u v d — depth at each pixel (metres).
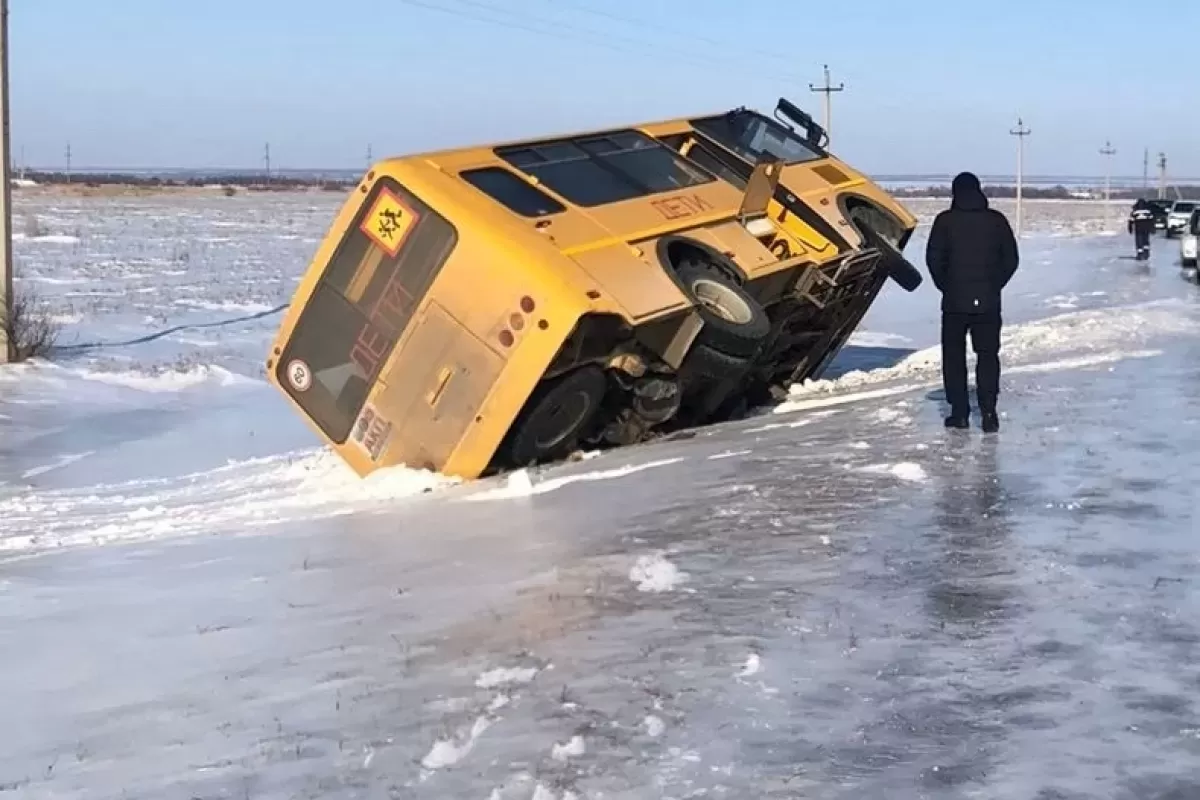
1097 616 5.36
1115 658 4.86
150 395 21.50
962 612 5.52
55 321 29.67
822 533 7.05
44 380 22.19
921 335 24.75
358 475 11.30
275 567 7.79
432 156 11.27
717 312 11.55
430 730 4.63
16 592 7.82
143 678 5.67
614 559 6.89
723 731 4.37
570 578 6.56
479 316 10.41
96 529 10.48
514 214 10.88
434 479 10.68
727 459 9.75
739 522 7.50
